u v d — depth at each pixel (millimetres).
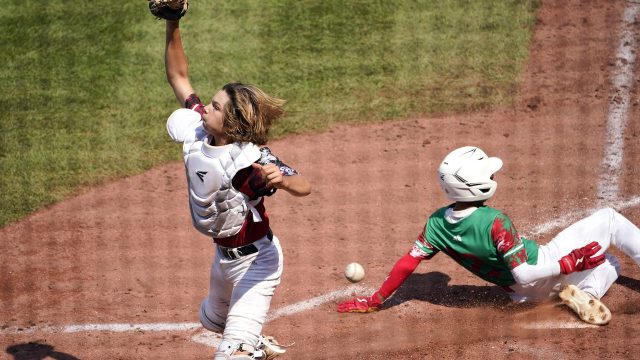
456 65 37719
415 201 29125
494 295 23156
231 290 17812
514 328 21188
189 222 29031
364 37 39344
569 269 20562
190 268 26047
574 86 36062
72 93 36688
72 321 23203
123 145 33875
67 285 25219
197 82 36750
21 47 39250
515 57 38062
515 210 27828
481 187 20359
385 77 37188
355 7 41062
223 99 15953
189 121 17406
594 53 38125
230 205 16156
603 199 28219
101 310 23750
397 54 38344
